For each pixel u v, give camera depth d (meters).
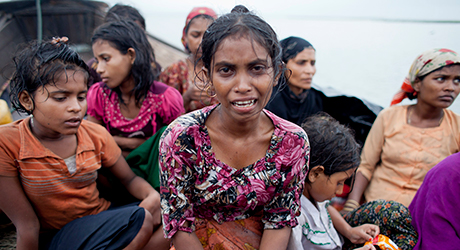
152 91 2.07
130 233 1.44
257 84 1.02
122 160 1.76
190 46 2.65
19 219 1.41
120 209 1.50
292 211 1.30
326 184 1.49
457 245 1.43
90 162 1.56
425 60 2.07
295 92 2.54
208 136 1.16
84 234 1.39
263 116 1.23
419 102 2.20
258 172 1.20
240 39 0.98
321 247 1.50
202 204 1.25
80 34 4.22
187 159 1.15
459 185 1.44
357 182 2.31
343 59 4.33
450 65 1.98
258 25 1.02
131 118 2.08
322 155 1.45
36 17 3.66
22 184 1.42
